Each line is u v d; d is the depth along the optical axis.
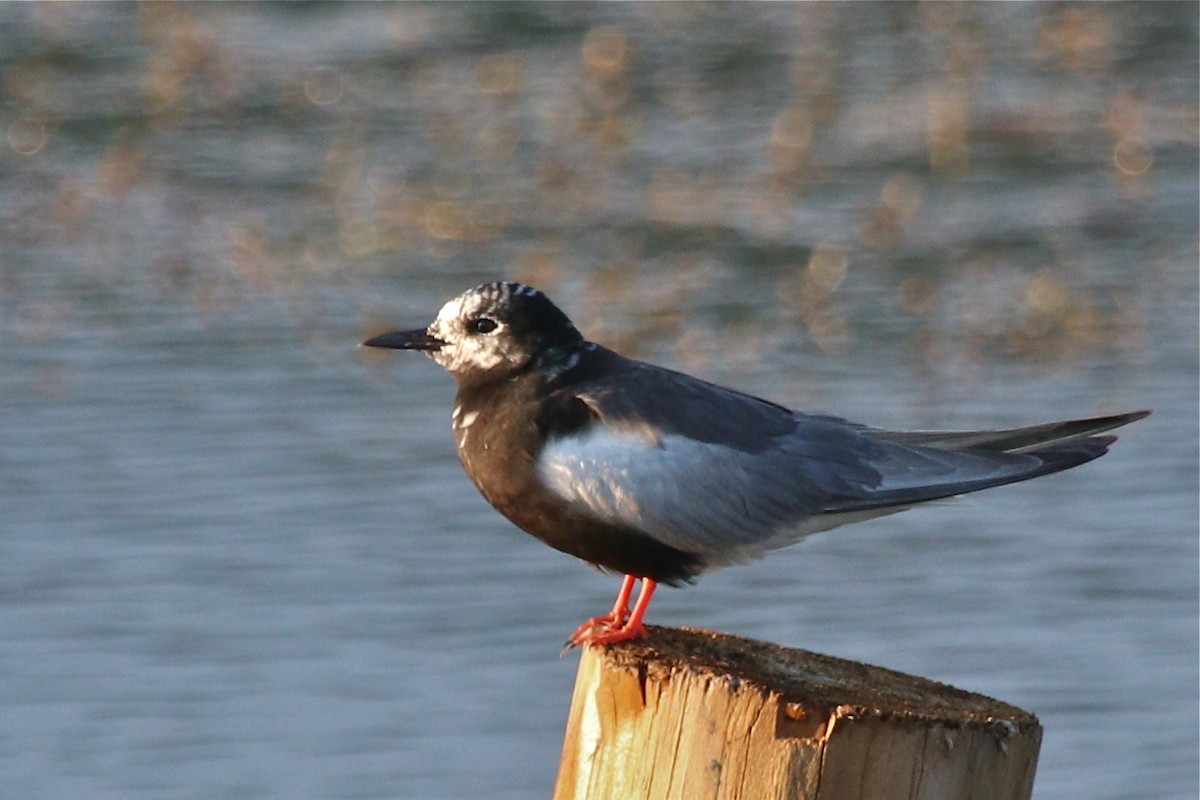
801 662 7.92
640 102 28.92
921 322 21.67
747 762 7.28
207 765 13.56
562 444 9.61
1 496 17.11
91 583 15.77
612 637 8.20
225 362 20.23
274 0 33.34
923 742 7.15
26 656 14.77
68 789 13.31
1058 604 15.84
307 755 13.65
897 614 15.65
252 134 27.70
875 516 9.94
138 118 28.25
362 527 16.77
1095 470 18.30
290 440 18.38
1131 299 22.38
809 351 21.02
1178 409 19.55
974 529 17.22
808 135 27.20
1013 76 30.11
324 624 15.25
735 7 33.34
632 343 21.12
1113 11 33.03
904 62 30.67
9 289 22.14
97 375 19.75
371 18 32.59
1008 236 24.23
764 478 9.66
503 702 14.30
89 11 32.28
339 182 25.91
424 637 15.12
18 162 26.73
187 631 15.18
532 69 30.38
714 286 22.59
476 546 16.48
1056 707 14.37
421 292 22.41
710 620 15.58
